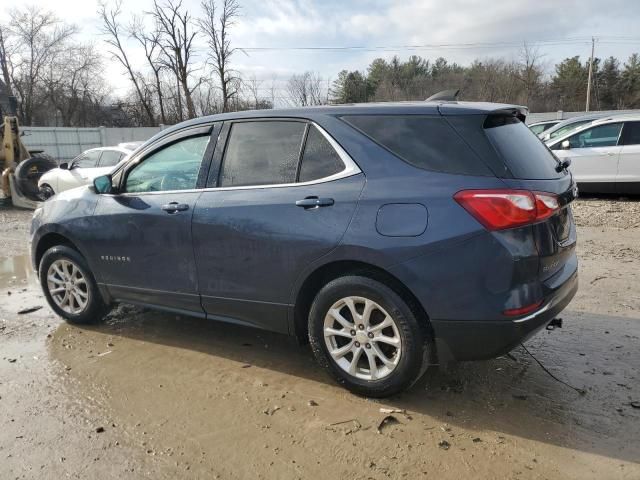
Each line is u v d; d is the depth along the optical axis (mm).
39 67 44219
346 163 3203
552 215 2984
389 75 63312
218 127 3797
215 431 2969
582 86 63688
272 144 3529
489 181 2832
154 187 4059
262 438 2895
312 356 3922
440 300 2889
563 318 4543
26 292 5730
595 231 7992
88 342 4270
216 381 3553
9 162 13203
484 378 3508
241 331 4441
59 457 2762
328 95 40531
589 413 3074
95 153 11680
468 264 2818
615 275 5723
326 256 3168
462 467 2617
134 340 4293
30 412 3195
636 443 2781
